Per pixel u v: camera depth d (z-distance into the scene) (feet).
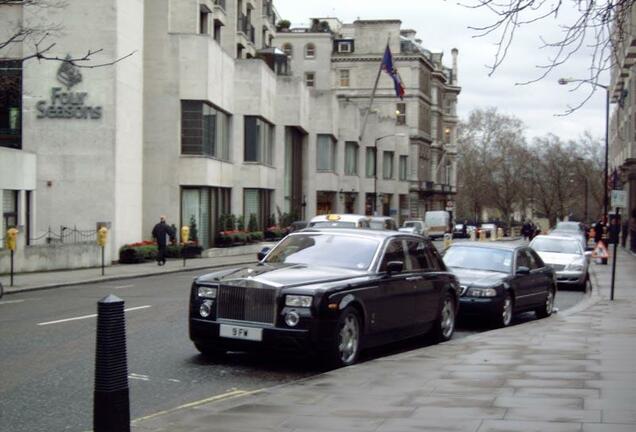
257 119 167.12
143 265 113.19
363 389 30.25
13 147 118.32
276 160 187.93
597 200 415.23
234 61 164.96
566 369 34.73
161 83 134.62
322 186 216.74
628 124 167.94
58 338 43.91
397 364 36.14
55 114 115.03
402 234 44.50
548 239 96.07
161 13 134.51
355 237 42.45
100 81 114.83
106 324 22.54
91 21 114.32
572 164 398.62
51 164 115.44
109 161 115.24
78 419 27.35
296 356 40.01
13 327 48.11
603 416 25.39
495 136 394.32
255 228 165.89
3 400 30.01
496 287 54.03
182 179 135.13
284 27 323.57
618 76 171.63
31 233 108.99
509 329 50.62
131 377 34.65
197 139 135.64
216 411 26.81
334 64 324.80
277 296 35.55
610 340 44.86
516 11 26.81
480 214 440.04
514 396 28.73
